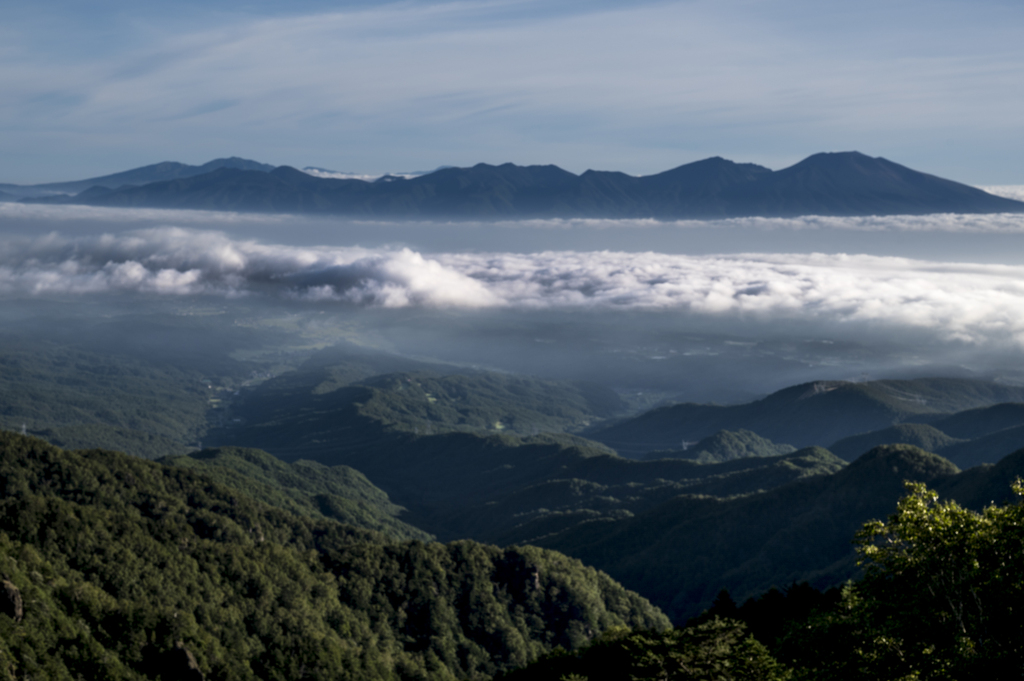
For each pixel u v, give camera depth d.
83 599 118.38
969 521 49.34
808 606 92.94
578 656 104.25
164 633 119.75
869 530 53.59
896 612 50.91
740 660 58.62
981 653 44.12
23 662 98.69
